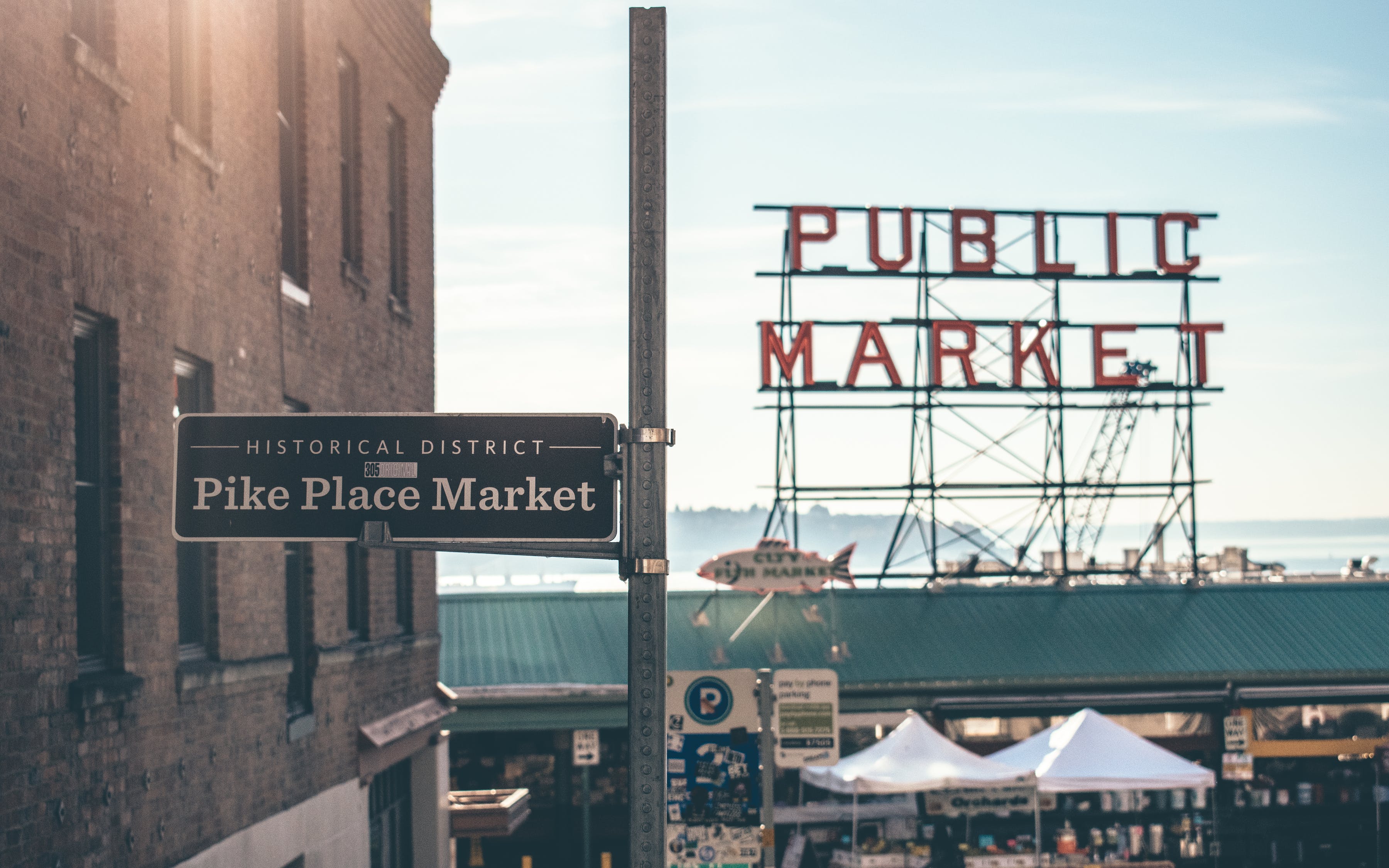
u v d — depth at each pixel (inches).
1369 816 1140.5
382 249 610.5
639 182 247.4
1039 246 1349.7
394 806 652.7
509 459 252.2
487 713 1031.6
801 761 526.9
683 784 475.5
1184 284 1371.8
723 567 1111.6
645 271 246.2
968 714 1113.4
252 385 427.8
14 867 260.5
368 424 253.4
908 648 1156.5
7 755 258.7
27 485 271.3
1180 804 1103.6
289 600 487.8
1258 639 1198.9
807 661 1133.7
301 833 465.7
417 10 657.6
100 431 325.4
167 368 356.8
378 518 251.4
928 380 1314.0
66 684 285.9
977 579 1348.4
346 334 550.9
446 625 1149.1
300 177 501.7
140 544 336.2
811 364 1293.1
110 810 308.2
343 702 527.8
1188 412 1349.7
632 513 243.9
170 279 359.3
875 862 976.9
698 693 479.5
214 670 379.9
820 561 1114.7
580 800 1050.1
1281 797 1130.7
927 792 956.6
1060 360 1331.2
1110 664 1147.9
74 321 303.6
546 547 249.4
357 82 581.0
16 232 270.1
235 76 416.8
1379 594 1279.5
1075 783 892.0
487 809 734.5
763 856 478.9
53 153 288.5
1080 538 1445.6
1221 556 1633.9
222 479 252.1
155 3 350.3
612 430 252.8
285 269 490.9
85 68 301.1
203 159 380.2
